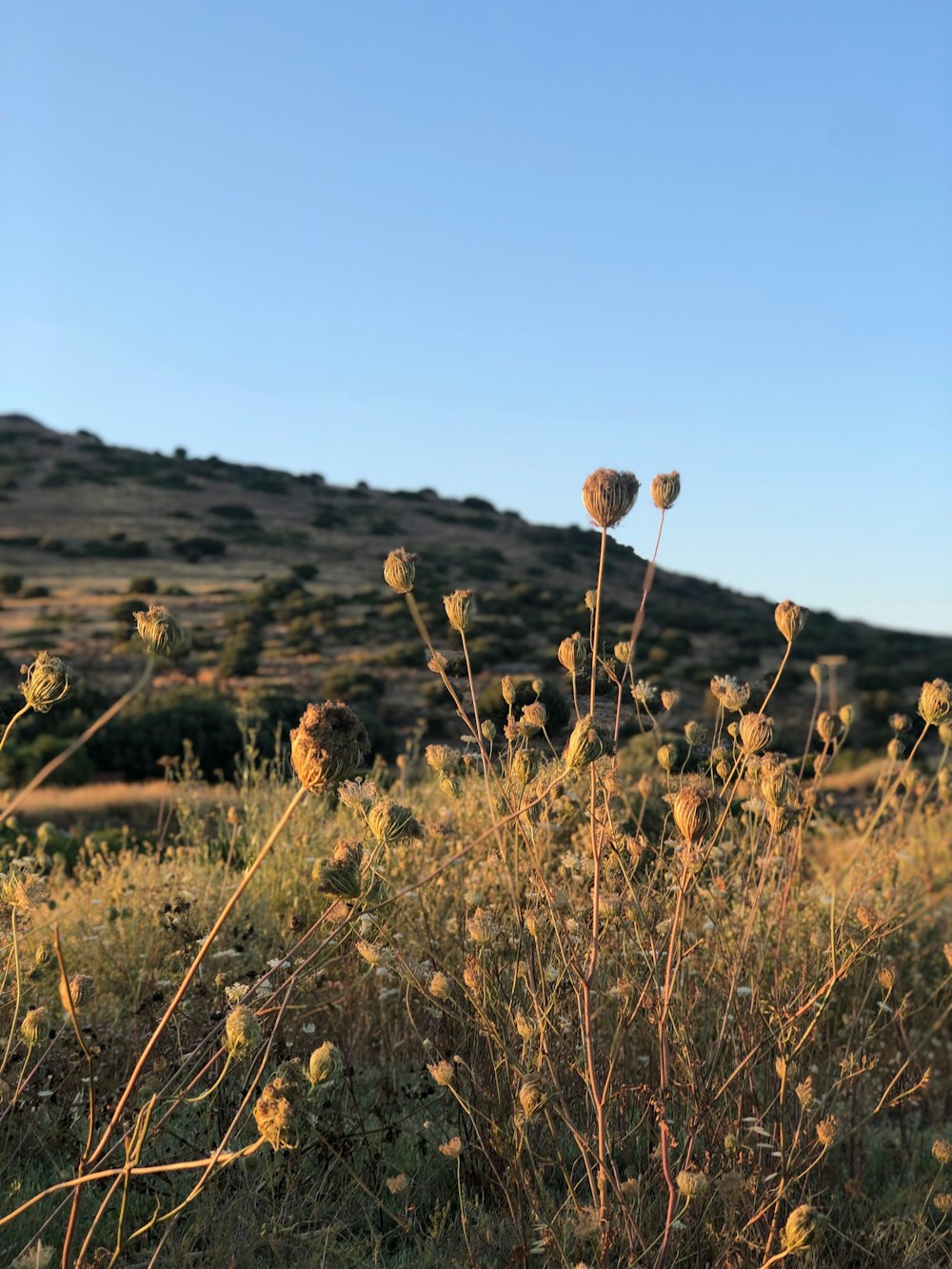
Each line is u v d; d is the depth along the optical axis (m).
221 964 3.90
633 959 2.80
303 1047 3.22
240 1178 2.65
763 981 3.08
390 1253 2.71
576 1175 2.82
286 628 46.12
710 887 3.16
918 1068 3.84
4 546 61.34
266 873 4.93
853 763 18.77
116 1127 2.65
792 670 43.03
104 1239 2.39
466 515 85.88
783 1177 2.48
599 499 2.14
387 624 46.94
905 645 57.22
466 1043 2.96
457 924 3.40
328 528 75.38
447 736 24.44
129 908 4.34
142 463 85.81
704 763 3.06
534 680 3.03
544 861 3.41
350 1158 2.86
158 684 33.00
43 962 2.38
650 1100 2.52
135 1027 3.26
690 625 55.12
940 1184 3.03
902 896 4.46
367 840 2.34
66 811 11.93
